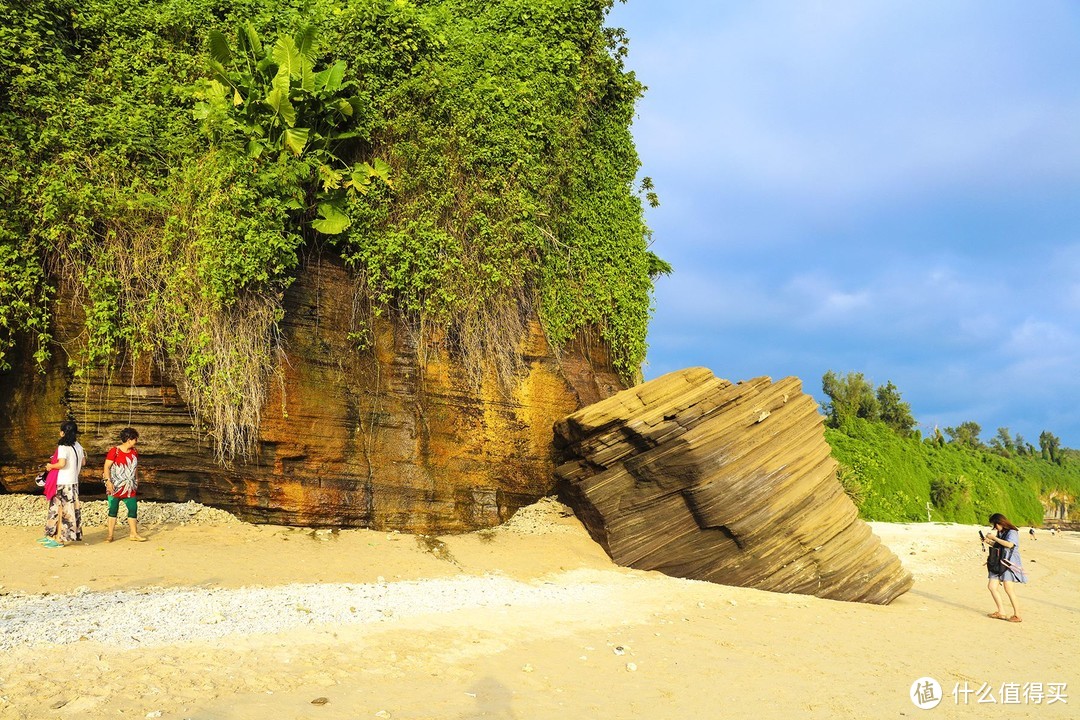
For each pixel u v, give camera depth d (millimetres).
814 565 12680
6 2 11992
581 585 11570
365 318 13375
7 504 11039
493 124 14766
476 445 14055
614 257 17125
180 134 12812
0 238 10969
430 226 13711
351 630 7805
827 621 10664
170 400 11812
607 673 7328
